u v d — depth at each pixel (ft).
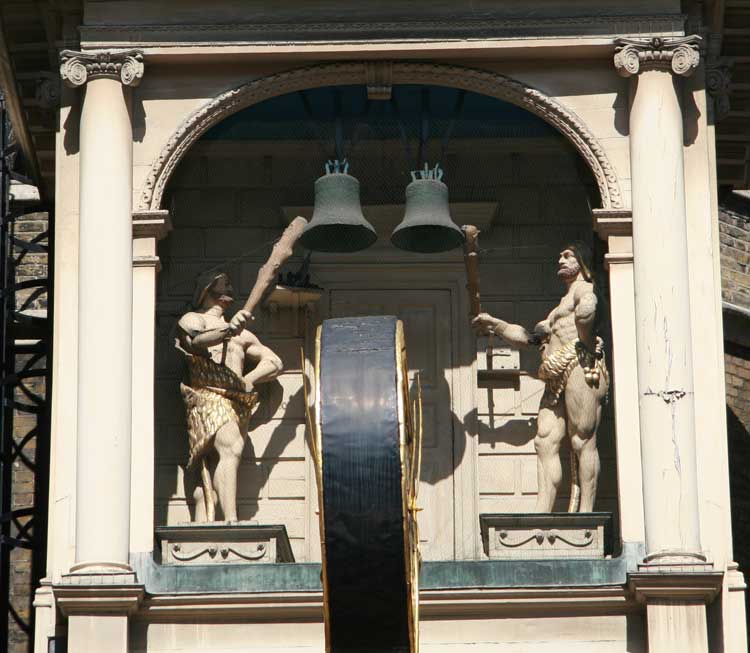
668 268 111.75
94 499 108.78
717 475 109.91
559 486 115.24
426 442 117.80
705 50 116.88
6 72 128.26
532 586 107.45
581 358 114.93
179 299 117.08
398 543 91.86
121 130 114.21
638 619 107.34
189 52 115.24
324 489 92.38
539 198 118.01
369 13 115.96
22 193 164.25
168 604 107.34
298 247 119.65
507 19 115.65
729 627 107.34
